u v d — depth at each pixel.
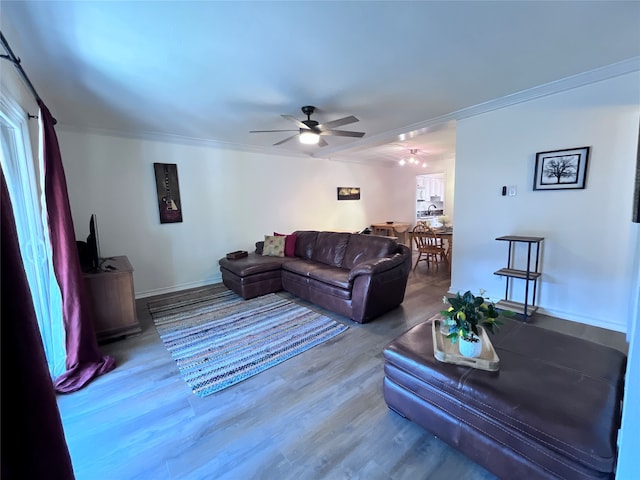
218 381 2.11
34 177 2.21
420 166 7.21
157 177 4.09
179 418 1.76
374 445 1.53
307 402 1.87
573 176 2.78
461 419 1.37
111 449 1.54
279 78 2.47
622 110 2.49
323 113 3.37
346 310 3.18
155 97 2.78
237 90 2.69
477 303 1.49
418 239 5.61
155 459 1.48
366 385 2.03
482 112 3.33
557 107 2.82
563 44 2.07
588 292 2.82
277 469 1.41
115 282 2.77
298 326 3.02
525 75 2.56
